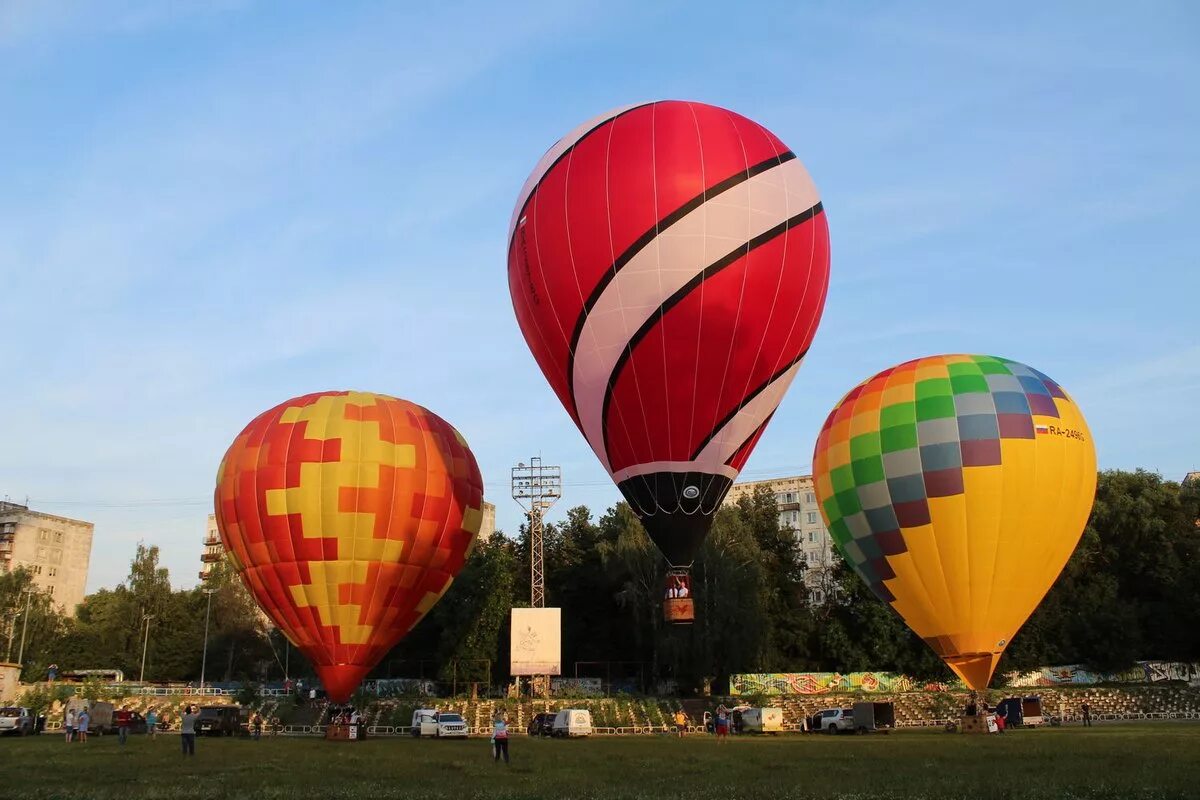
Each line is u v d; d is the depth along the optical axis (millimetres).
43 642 94125
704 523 28750
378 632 37438
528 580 77000
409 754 29391
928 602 34750
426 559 38062
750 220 27750
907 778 18844
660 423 28062
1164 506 70375
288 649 89438
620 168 28016
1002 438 33844
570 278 28266
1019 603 34094
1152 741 30969
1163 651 64938
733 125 29406
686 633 59562
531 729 48656
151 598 94312
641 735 46844
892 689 63406
